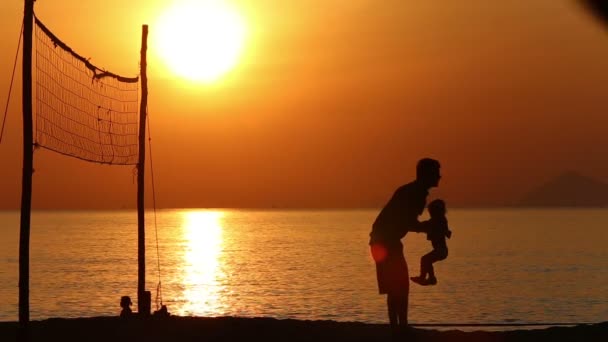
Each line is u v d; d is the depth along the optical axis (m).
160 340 18.42
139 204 24.41
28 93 16.33
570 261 105.25
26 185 16.38
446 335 18.34
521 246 144.88
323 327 19.48
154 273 82.56
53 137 18.70
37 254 115.62
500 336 18.19
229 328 19.48
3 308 52.06
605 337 17.84
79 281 72.56
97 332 19.42
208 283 72.25
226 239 173.75
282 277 78.44
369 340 17.81
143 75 24.52
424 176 15.36
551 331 18.72
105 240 167.12
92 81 21.36
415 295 63.50
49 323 20.69
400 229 15.48
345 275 80.50
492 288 69.62
